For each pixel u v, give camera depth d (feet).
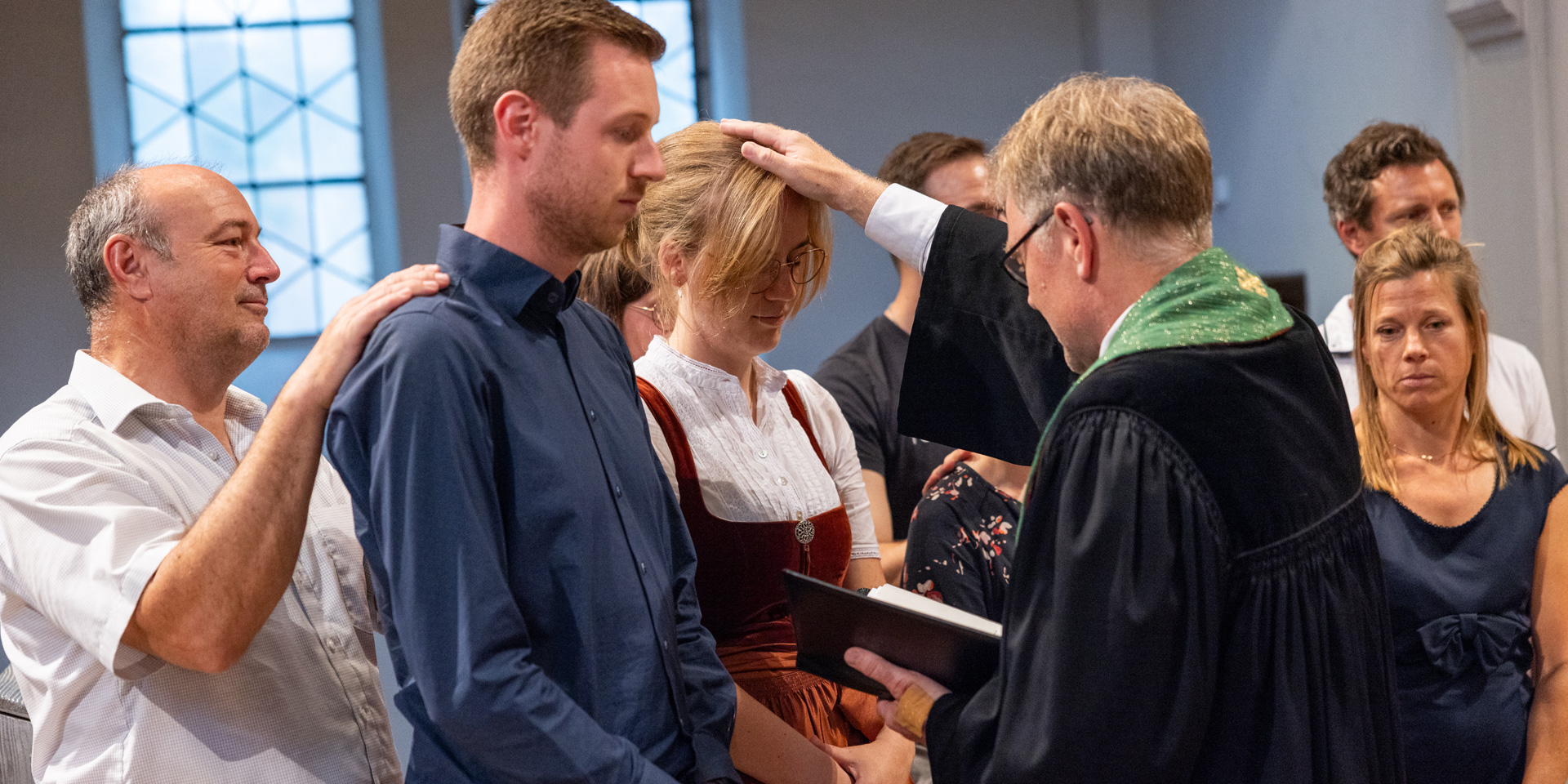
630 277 7.07
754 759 5.41
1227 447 4.25
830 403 6.94
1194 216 4.57
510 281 4.46
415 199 20.98
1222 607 4.28
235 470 4.96
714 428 5.94
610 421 4.85
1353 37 14.85
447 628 4.05
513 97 4.31
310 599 5.51
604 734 4.20
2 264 20.07
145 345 5.46
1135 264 4.56
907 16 21.26
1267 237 17.49
